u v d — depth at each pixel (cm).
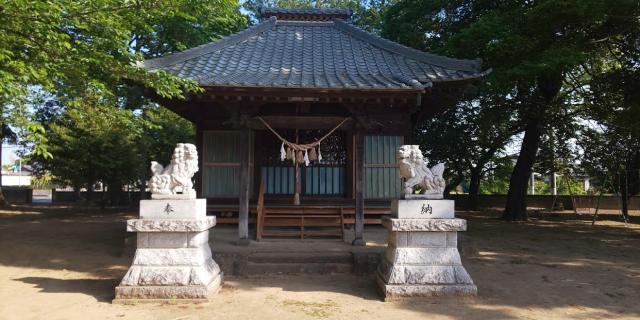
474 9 1736
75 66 746
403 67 1152
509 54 1345
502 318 621
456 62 1107
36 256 1073
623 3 1190
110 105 867
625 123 1519
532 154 2095
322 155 1328
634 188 2384
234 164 1270
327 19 1490
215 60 1163
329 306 673
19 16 634
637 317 633
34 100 754
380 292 743
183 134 2736
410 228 706
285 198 1307
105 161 2220
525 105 1797
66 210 2498
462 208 3216
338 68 1148
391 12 2017
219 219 1252
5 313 625
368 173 1283
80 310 642
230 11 1079
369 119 1042
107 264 982
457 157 2689
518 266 982
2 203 2688
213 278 741
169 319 607
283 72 1091
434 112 1355
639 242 1375
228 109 1027
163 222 686
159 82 810
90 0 712
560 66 1303
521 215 2138
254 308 662
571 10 1220
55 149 2098
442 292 697
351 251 943
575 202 2989
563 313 647
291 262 918
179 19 1723
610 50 1619
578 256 1113
